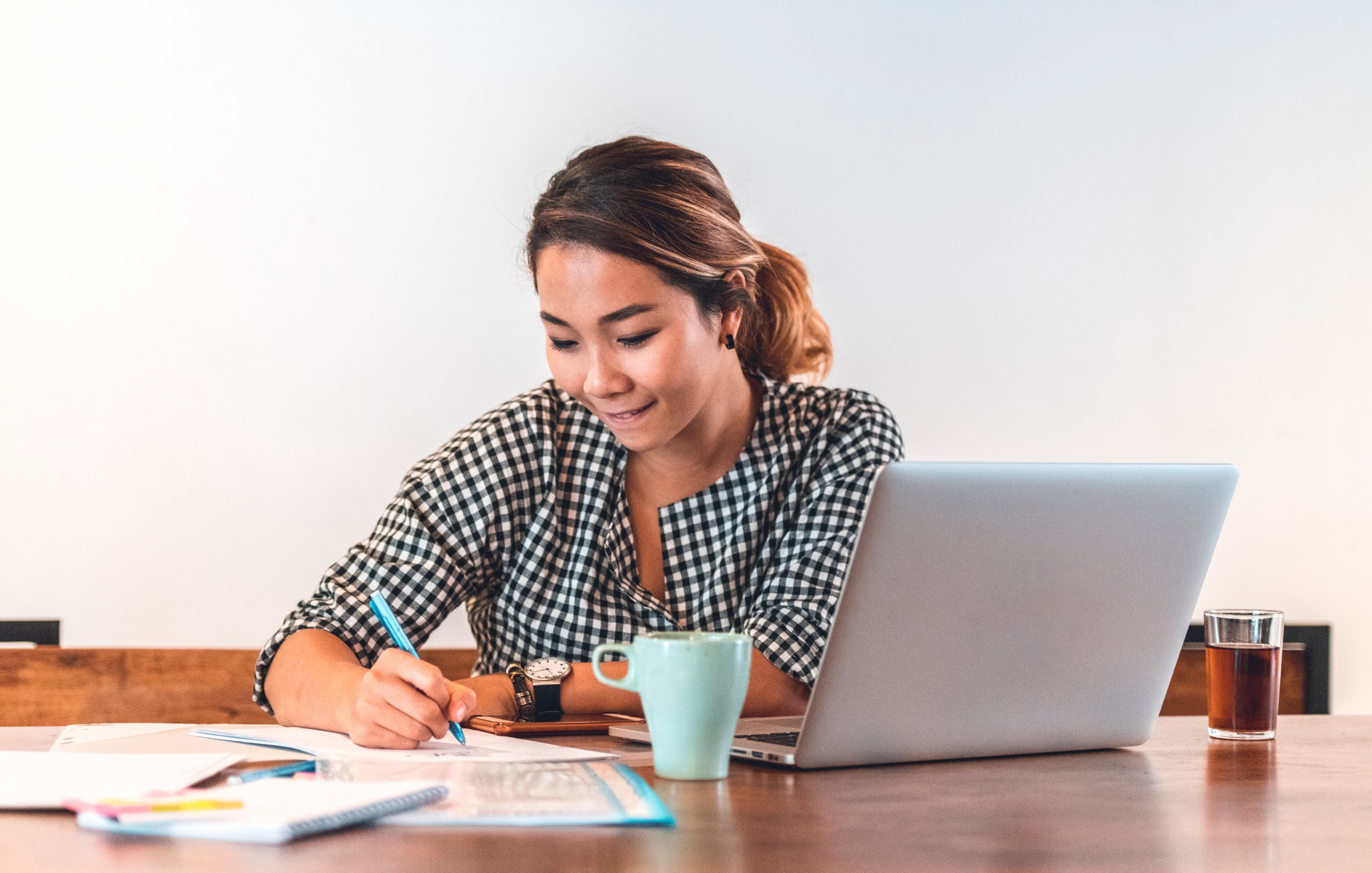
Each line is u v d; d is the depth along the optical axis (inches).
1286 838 26.8
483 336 101.0
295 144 98.5
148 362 96.7
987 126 106.7
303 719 41.6
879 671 34.0
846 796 30.9
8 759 31.9
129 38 96.4
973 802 30.4
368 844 24.6
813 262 104.9
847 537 55.7
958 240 106.5
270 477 98.2
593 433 57.9
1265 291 109.9
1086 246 108.0
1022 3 106.8
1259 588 109.7
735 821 27.6
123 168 96.4
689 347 49.0
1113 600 37.3
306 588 98.4
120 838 24.9
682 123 103.2
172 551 97.0
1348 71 110.7
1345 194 110.7
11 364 95.2
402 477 99.8
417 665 36.8
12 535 95.1
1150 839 26.6
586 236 46.7
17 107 95.3
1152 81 108.5
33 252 95.4
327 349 99.0
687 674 32.4
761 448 58.2
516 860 23.5
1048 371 107.7
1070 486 35.1
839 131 104.9
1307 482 110.1
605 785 30.2
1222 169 109.4
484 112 100.7
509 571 57.4
